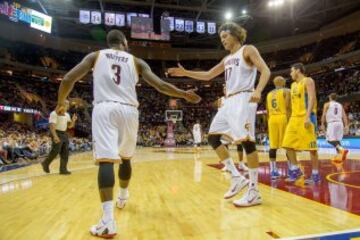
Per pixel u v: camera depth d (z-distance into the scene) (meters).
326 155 10.68
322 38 29.83
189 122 34.28
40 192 4.54
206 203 3.58
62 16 28.06
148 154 14.30
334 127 8.02
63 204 3.70
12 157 10.77
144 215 3.08
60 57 32.38
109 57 2.81
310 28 30.81
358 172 5.95
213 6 26.09
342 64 27.64
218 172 6.64
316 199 3.59
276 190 4.23
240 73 3.43
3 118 25.39
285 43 31.67
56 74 29.92
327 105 8.18
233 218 2.88
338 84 27.64
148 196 4.07
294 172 4.90
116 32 3.01
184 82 35.91
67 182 5.54
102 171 2.56
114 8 27.59
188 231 2.54
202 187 4.73
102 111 2.66
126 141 2.89
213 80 35.44
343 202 3.40
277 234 2.37
